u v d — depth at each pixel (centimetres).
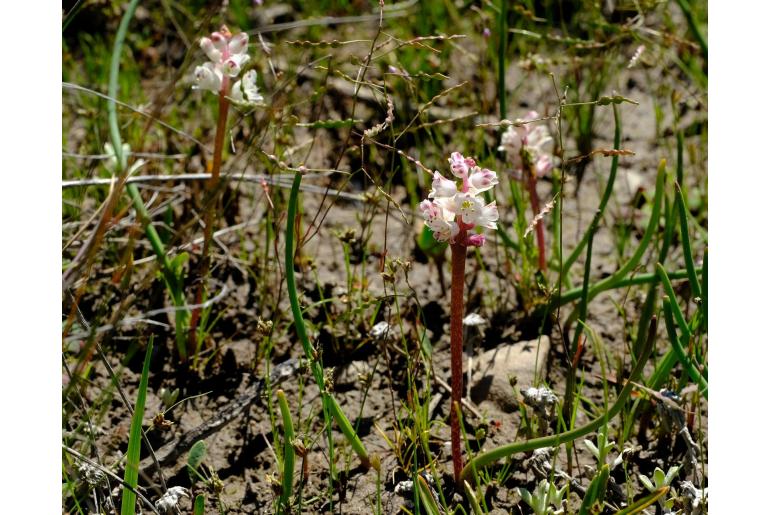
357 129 81
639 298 71
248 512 63
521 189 74
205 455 64
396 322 70
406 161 77
